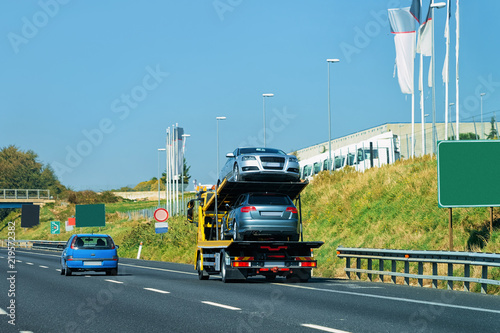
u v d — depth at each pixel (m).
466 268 19.42
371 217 35.09
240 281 25.02
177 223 62.31
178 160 78.25
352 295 18.08
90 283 24.00
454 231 26.86
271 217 23.61
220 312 14.24
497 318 12.82
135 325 12.34
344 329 11.49
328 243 35.56
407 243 28.59
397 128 78.12
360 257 24.92
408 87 45.00
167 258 52.09
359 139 82.81
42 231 109.50
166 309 14.96
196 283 23.86
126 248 65.31
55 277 27.97
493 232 24.55
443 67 41.28
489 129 39.16
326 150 88.69
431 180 34.81
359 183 42.53
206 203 27.34
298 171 25.05
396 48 44.88
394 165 45.12
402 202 34.56
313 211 42.94
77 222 79.19
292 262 23.67
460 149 24.23
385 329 11.45
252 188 25.00
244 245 23.41
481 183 24.17
